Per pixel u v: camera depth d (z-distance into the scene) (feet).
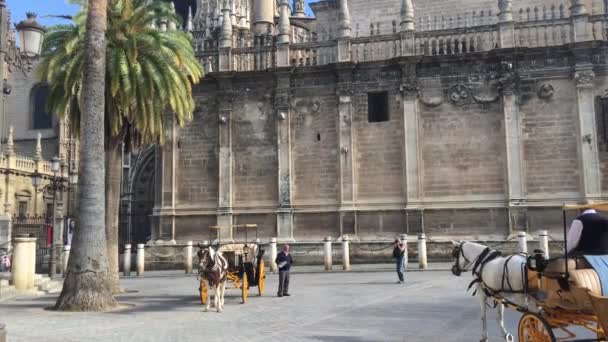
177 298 72.18
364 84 127.44
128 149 90.74
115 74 78.69
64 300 62.13
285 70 129.29
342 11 130.31
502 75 121.19
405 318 52.16
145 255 129.08
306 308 60.49
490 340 41.57
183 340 42.86
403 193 123.03
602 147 116.67
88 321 53.42
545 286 33.71
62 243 134.51
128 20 82.84
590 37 120.16
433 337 42.78
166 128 134.41
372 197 124.47
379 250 120.26
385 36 127.85
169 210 131.64
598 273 31.17
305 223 126.21
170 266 128.16
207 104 134.72
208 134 133.69
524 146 120.26
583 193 115.44
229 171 130.21
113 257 80.38
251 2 184.44
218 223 128.98
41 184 182.29
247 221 128.77
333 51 130.52
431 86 124.98
